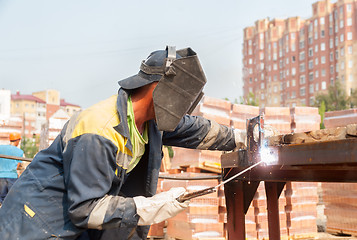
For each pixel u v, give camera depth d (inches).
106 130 72.2
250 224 211.6
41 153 79.0
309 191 229.8
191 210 206.1
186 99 74.7
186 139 95.8
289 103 3034.0
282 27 3184.1
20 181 77.8
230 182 103.8
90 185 70.0
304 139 68.7
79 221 70.8
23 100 3663.9
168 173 254.8
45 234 73.6
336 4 2834.6
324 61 2851.9
